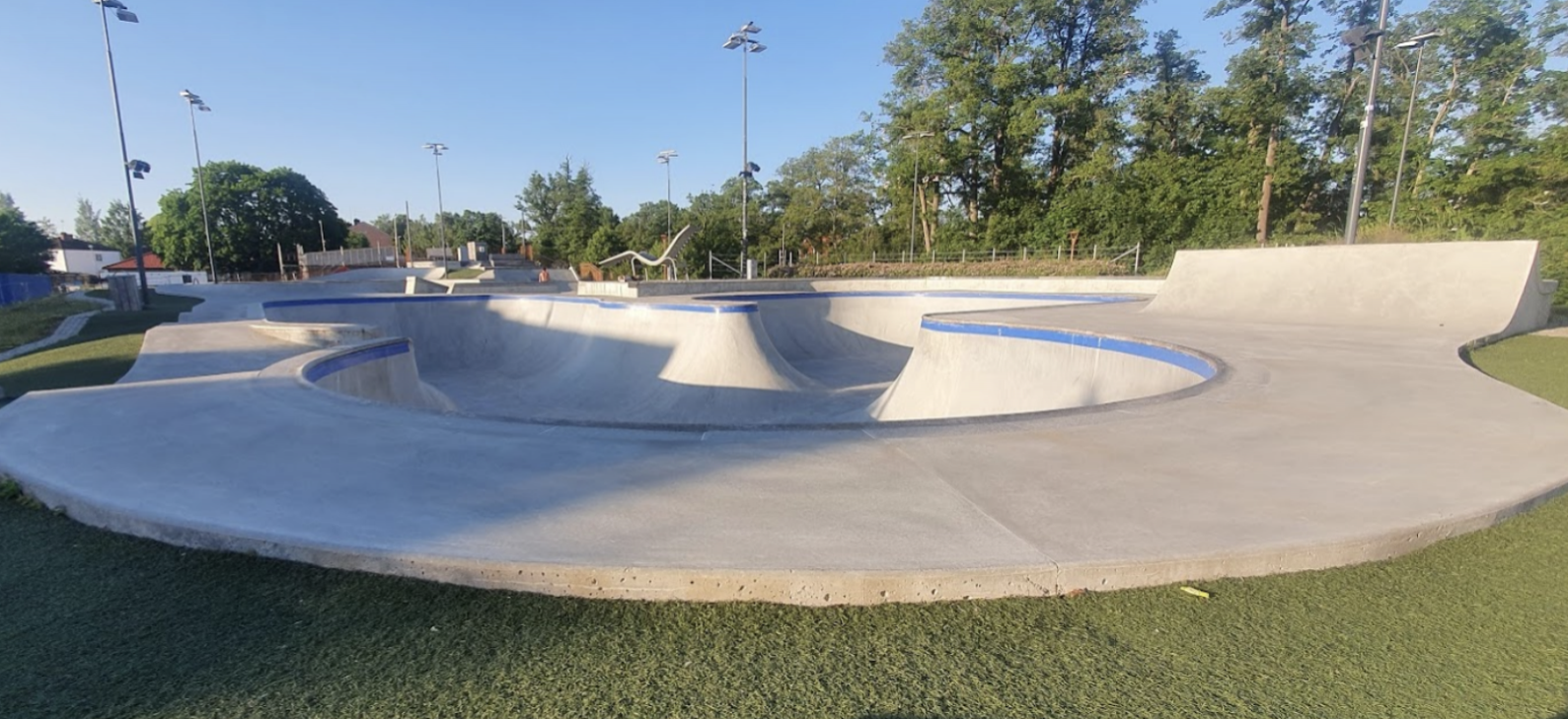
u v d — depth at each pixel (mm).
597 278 40969
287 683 1872
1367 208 28656
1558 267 13258
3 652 2020
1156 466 3402
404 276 40969
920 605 2242
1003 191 33062
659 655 1994
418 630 2117
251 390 5664
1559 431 4004
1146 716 1704
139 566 2566
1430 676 1845
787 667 1935
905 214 37438
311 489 3158
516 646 2037
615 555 2379
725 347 14961
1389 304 10062
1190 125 33844
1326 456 3549
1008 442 3838
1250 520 2684
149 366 8172
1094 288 20922
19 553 2695
